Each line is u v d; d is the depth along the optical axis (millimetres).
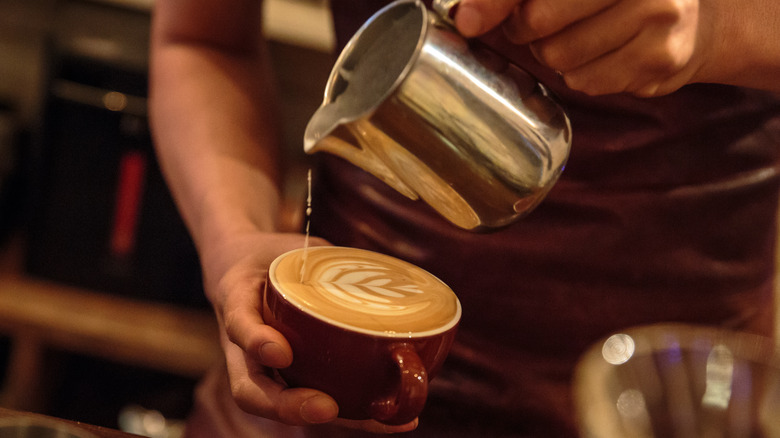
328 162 1004
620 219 869
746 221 917
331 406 620
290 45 1845
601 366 472
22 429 525
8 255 1892
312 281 670
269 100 1043
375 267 734
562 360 919
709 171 875
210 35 1014
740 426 465
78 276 1792
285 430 918
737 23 633
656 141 846
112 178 1711
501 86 580
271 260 751
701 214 884
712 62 647
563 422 921
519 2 549
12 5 1953
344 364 617
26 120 2059
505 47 793
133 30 1655
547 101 609
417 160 586
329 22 1935
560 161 612
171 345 1709
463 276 898
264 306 658
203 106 951
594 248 877
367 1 881
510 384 916
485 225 643
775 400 467
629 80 583
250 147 936
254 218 846
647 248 884
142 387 1981
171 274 1785
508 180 596
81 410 1920
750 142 891
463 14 551
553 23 542
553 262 881
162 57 1014
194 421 1001
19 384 1758
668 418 464
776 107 897
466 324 914
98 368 1985
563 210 873
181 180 911
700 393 473
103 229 1752
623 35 549
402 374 583
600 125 841
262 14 1071
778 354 482
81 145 1690
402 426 679
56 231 1756
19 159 1959
